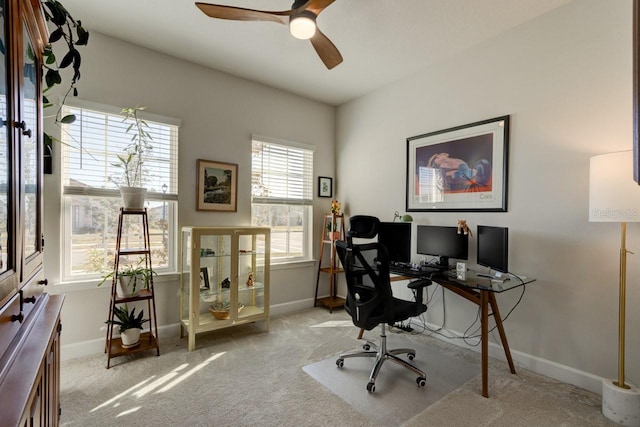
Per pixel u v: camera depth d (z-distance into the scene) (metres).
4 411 0.65
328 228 4.13
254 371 2.33
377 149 3.75
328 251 4.22
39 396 0.97
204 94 3.19
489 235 2.48
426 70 3.21
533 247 2.42
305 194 4.06
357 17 2.38
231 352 2.66
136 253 2.53
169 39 2.71
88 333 2.56
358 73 3.34
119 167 2.71
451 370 2.39
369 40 2.71
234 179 3.39
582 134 2.18
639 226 1.97
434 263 2.95
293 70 3.28
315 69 3.26
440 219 3.08
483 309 2.11
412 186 3.33
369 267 2.16
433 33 2.61
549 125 2.34
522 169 2.49
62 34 1.78
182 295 2.99
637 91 0.51
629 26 2.00
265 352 2.66
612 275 2.06
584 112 2.18
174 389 2.08
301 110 3.97
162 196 2.94
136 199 2.52
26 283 1.13
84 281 2.53
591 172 1.87
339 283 4.23
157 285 2.91
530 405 1.95
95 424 1.73
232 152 3.38
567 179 2.25
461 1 2.21
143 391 2.05
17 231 0.99
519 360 2.48
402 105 3.45
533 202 2.42
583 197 2.18
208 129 3.21
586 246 2.17
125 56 2.73
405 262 3.03
